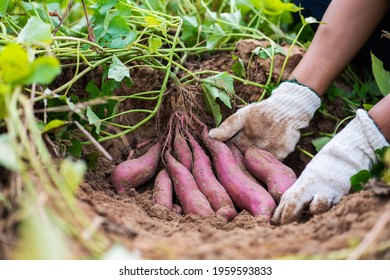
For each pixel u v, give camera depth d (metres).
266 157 1.58
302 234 1.17
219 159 1.58
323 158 1.45
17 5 1.80
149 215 1.41
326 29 1.66
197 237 1.19
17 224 1.03
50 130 1.25
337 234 1.15
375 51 1.85
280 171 1.52
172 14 2.13
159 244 1.12
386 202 1.18
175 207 1.50
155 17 1.66
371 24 1.64
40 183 1.11
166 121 1.77
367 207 1.20
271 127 1.64
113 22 1.59
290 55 1.77
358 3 1.62
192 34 1.93
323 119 1.81
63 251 0.98
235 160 1.60
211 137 1.66
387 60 1.86
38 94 1.53
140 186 1.62
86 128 1.54
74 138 1.51
